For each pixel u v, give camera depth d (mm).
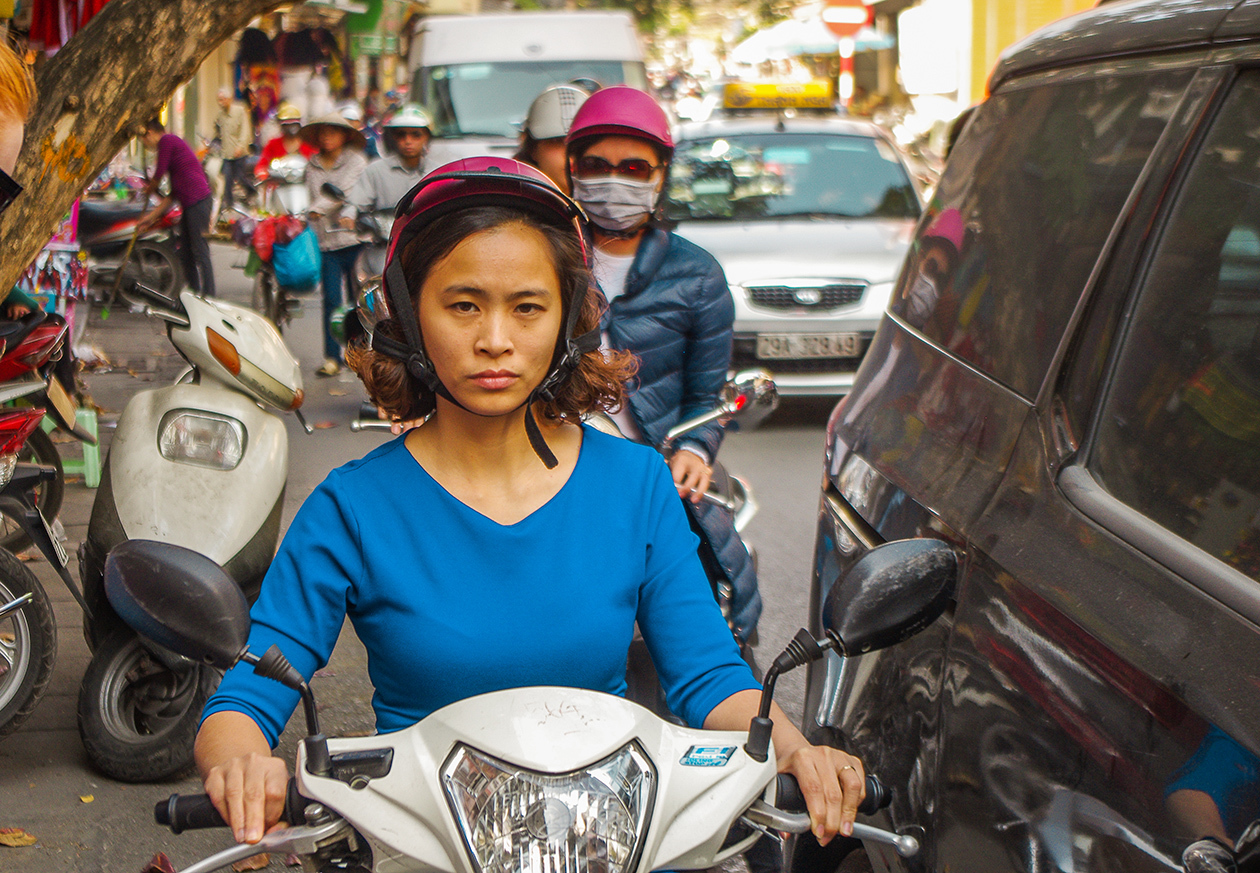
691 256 3260
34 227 3996
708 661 1836
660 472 1901
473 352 1717
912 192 9945
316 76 22844
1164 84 2199
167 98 4145
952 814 1966
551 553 1800
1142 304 2025
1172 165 2078
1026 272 2402
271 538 4031
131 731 3938
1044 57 2727
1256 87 1974
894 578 1675
